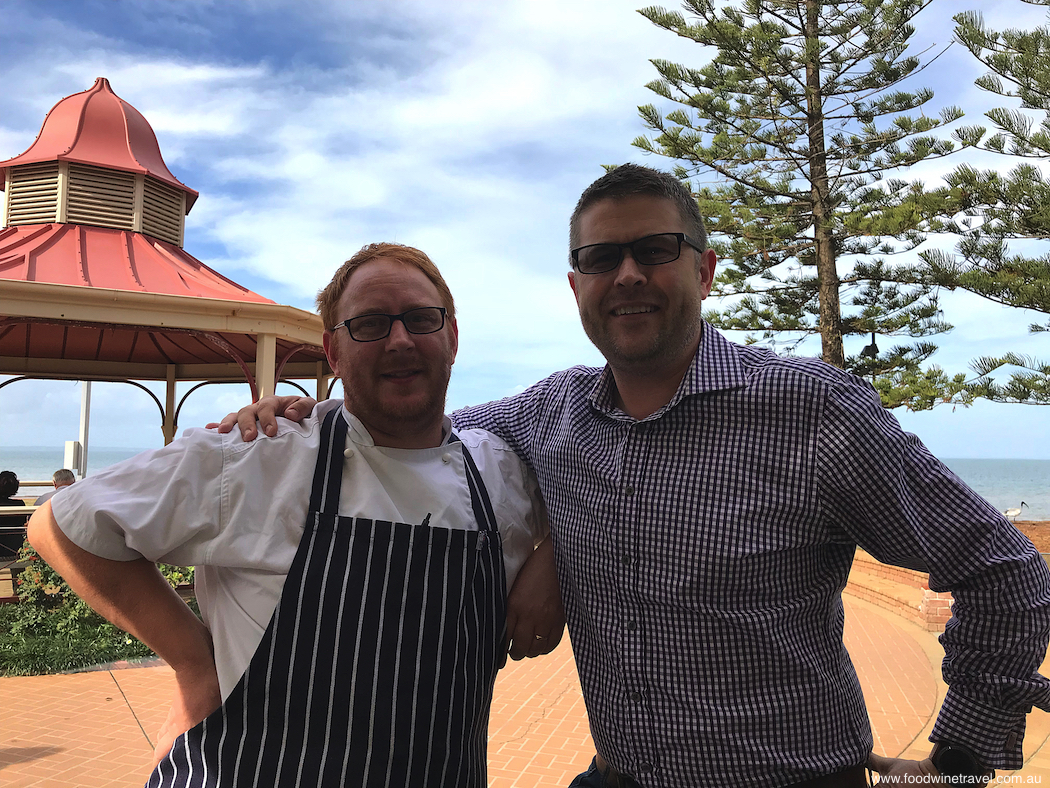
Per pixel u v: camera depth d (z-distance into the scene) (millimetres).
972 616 1574
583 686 1789
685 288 1704
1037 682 1523
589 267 1758
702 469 1632
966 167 11172
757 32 12242
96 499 1480
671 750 1616
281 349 10867
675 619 1622
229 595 1574
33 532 1569
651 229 1693
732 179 13828
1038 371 11148
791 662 1598
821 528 1607
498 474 1914
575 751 4258
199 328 7871
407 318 1660
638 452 1694
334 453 1659
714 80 13109
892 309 14109
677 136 13000
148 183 9680
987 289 11234
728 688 1596
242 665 1514
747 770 1576
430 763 1527
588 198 1782
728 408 1633
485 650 1686
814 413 1579
